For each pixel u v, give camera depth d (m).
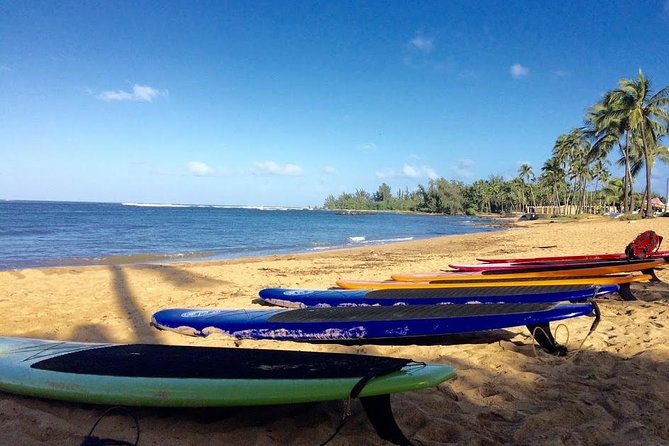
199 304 7.55
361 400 2.79
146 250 20.03
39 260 15.56
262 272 12.02
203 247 22.34
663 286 8.37
